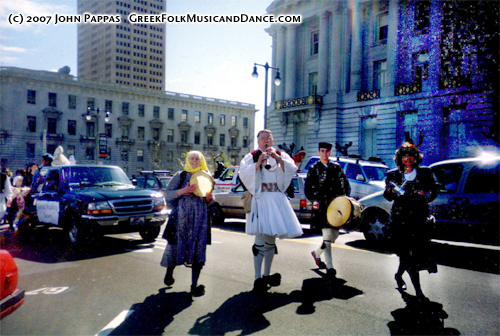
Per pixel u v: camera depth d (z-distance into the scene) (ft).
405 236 13.69
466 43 79.51
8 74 185.68
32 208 28.73
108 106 216.33
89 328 11.29
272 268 18.61
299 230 15.17
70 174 27.76
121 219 23.89
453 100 81.46
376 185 34.47
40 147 193.36
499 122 74.49
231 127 265.95
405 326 11.34
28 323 11.70
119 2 399.24
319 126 112.47
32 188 29.50
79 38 443.73
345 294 14.43
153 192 26.50
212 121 257.96
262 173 15.23
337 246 24.50
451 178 22.39
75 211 23.95
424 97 87.15
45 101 196.03
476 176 21.39
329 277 16.84
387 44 97.96
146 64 416.67
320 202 17.24
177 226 14.66
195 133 249.96
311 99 111.86
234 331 11.00
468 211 21.11
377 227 24.89
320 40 115.34
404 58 94.27
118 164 217.56
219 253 22.25
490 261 19.99
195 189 14.71
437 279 16.51
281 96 127.44
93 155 210.18
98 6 414.62
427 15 90.07
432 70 85.30
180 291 14.89
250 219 14.88
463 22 80.02
